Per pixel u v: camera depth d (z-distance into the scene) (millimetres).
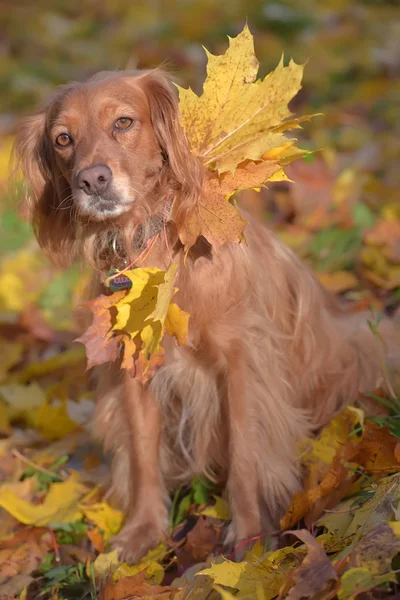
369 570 2070
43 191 3082
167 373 3043
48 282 5285
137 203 2783
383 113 6992
